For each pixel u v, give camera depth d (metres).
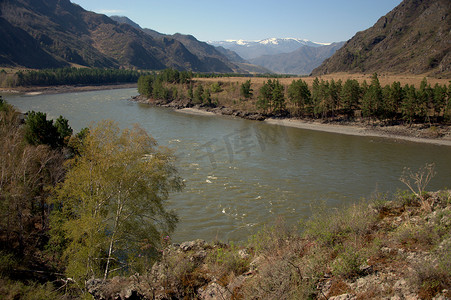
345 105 105.81
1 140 30.27
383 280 8.09
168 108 137.62
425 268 7.51
